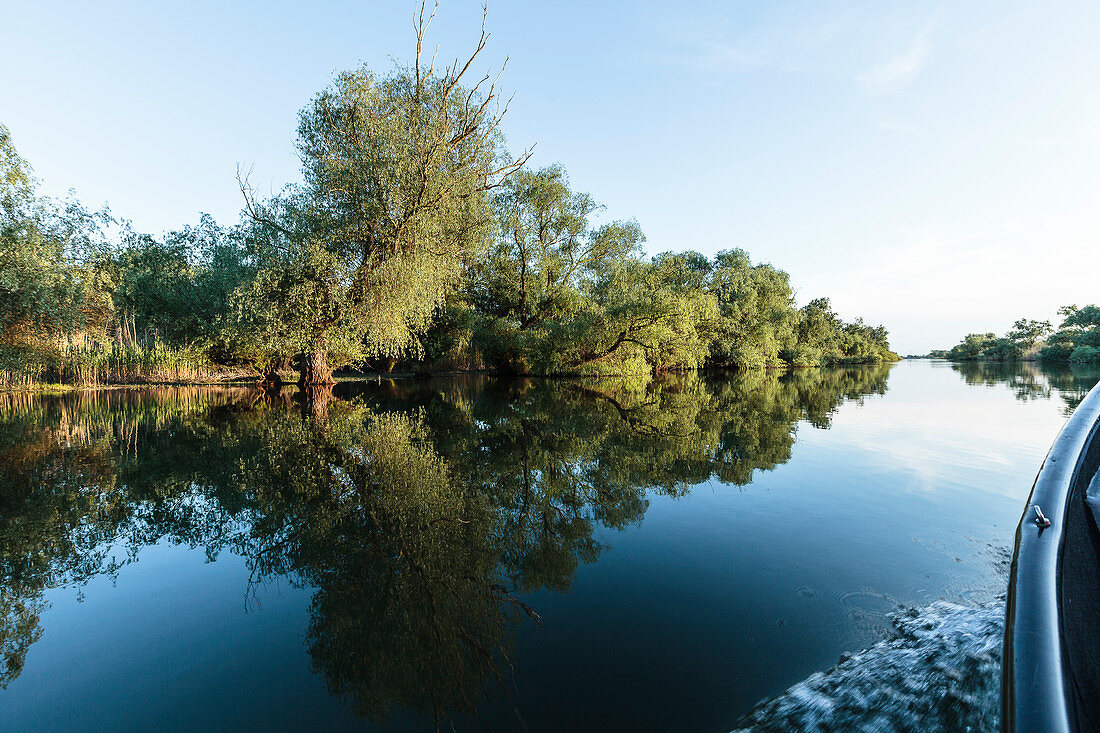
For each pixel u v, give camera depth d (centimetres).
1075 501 142
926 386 1934
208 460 643
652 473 580
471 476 566
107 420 973
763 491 507
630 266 3083
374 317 1462
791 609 273
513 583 314
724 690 208
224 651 247
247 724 196
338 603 293
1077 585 120
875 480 545
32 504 475
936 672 203
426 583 314
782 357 4159
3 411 1114
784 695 202
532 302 2862
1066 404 1220
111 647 252
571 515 438
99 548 375
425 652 243
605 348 2391
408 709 203
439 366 2689
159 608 289
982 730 169
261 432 841
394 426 909
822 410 1151
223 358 2030
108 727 194
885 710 185
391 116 1442
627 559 345
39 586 318
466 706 203
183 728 194
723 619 265
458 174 1520
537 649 242
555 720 193
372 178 1395
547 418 1017
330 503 473
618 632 255
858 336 6112
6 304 1169
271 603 294
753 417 1040
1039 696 85
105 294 1460
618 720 192
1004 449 703
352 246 1487
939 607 268
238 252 2025
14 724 197
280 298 1458
